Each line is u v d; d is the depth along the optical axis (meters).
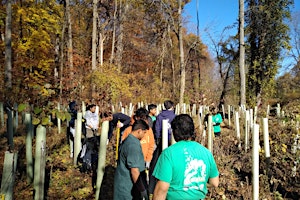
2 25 19.78
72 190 5.43
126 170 3.75
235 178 6.09
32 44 18.98
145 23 29.80
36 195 4.18
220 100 19.56
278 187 5.75
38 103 4.15
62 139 9.23
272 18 20.97
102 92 15.98
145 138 4.95
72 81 15.99
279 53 22.12
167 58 34.31
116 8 26.08
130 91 22.00
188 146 2.64
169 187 2.60
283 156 6.35
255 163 4.67
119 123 6.08
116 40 30.98
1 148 7.09
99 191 5.03
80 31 29.12
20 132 9.70
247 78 22.83
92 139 6.55
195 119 13.80
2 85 15.77
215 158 7.04
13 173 3.33
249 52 23.06
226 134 10.59
